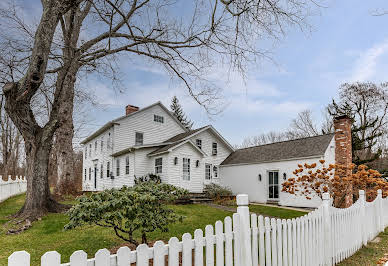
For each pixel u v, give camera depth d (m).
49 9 7.82
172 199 4.57
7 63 8.62
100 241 5.70
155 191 4.39
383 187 9.17
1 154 28.91
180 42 8.47
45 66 7.97
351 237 5.97
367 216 7.12
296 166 14.84
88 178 26.27
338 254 5.27
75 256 1.76
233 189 18.88
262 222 3.34
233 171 19.11
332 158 14.12
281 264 3.55
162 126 22.78
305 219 4.29
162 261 2.27
